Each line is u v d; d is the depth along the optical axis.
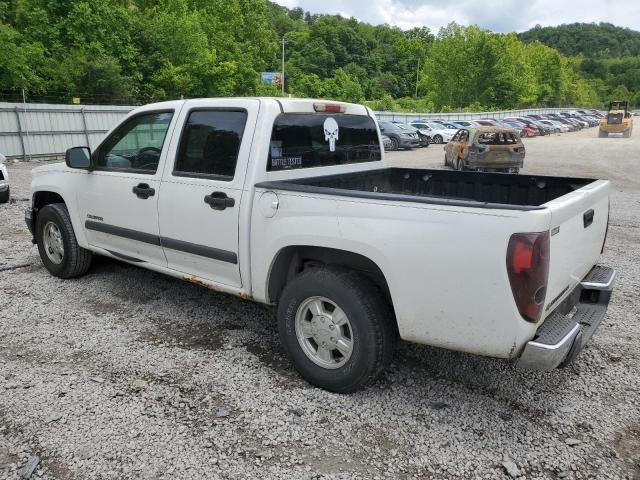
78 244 5.26
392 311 3.36
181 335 4.27
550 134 50.75
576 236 3.19
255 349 4.05
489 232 2.75
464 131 16.95
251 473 2.70
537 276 2.70
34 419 3.10
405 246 2.99
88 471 2.69
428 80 86.38
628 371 3.82
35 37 35.56
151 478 2.65
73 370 3.68
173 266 4.35
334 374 3.38
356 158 4.65
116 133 4.66
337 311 3.36
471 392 3.51
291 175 3.95
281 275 3.72
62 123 20.95
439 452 2.89
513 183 4.34
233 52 53.22
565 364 3.08
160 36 42.53
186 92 43.53
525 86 82.25
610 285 3.56
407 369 3.81
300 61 107.19
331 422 3.14
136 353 3.94
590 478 2.71
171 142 4.16
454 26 80.94
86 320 4.52
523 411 3.30
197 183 3.94
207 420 3.13
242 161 3.71
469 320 2.88
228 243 3.81
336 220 3.23
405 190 4.96
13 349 3.97
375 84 109.38
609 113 44.69
